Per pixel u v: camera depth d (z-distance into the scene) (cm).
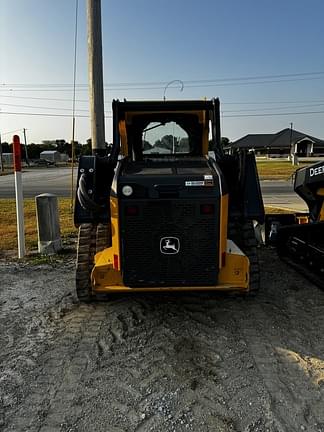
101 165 445
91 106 765
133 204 365
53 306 463
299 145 6431
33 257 670
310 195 589
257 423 263
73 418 271
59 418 271
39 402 289
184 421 266
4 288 526
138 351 359
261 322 412
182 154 503
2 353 359
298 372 321
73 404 286
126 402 287
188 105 463
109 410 279
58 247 697
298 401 286
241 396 292
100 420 269
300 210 1125
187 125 493
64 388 305
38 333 397
